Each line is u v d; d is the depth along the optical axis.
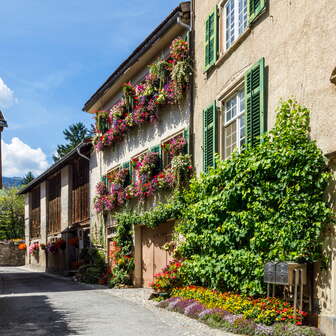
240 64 10.12
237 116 10.30
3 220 45.53
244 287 8.21
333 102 6.95
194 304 9.19
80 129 51.84
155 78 14.48
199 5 12.79
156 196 14.19
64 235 25.06
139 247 15.90
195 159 12.38
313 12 7.55
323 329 6.67
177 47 12.96
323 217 6.93
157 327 7.73
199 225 10.14
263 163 7.94
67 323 8.23
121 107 17.23
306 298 7.32
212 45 11.59
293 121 7.79
